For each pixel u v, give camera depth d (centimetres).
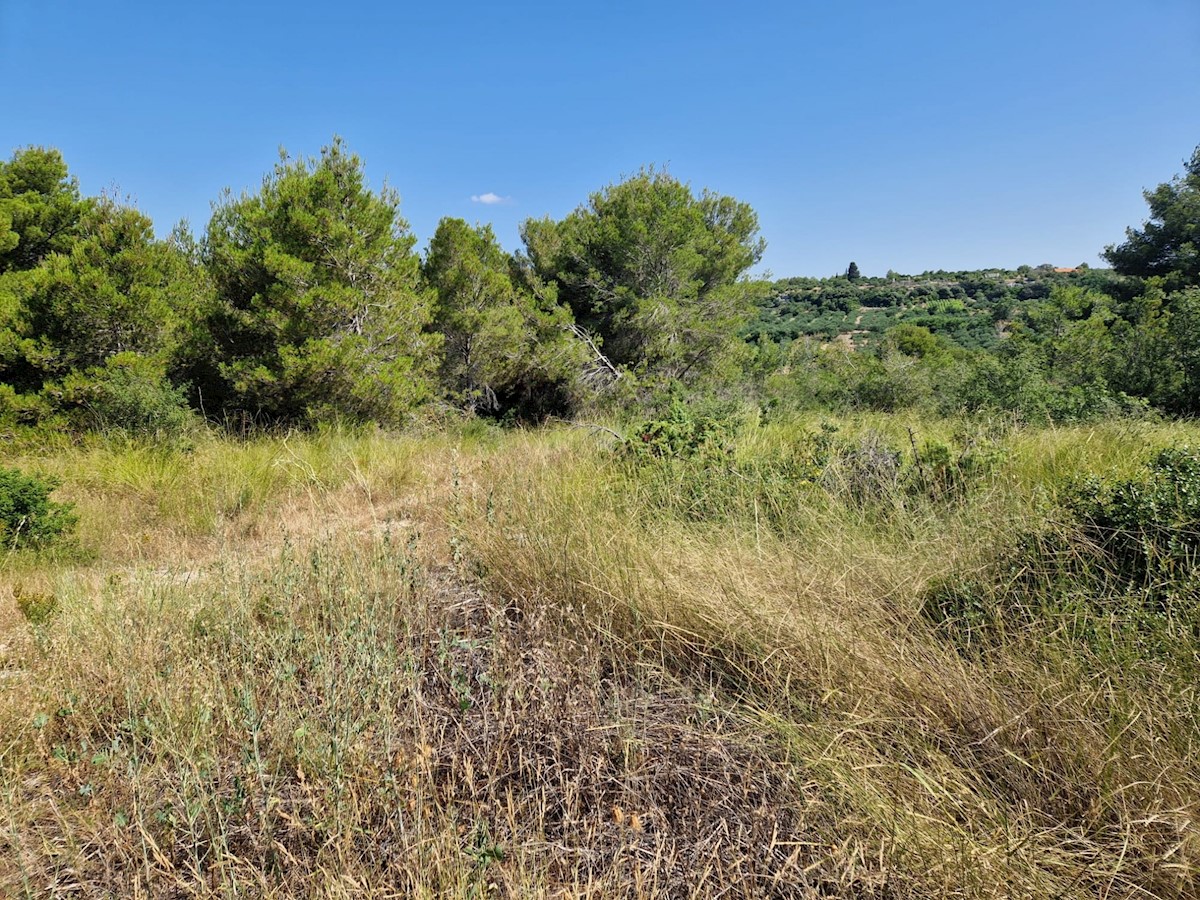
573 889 167
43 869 180
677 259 1318
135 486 621
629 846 184
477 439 1041
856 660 244
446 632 285
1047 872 168
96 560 463
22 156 1195
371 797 199
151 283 995
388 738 213
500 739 223
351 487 637
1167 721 203
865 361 1462
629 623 288
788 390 1379
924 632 264
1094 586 276
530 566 339
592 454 605
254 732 206
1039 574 285
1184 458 315
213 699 239
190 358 1024
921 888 166
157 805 199
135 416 866
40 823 200
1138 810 180
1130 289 1819
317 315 977
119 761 213
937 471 444
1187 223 1705
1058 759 202
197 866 172
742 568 312
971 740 215
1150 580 262
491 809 199
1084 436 548
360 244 1021
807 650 250
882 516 401
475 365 1314
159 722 226
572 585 318
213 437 858
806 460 497
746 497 429
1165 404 993
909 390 1233
